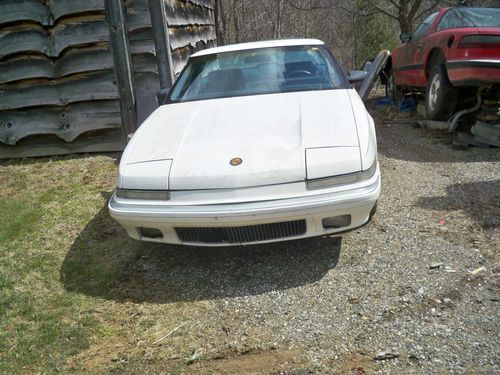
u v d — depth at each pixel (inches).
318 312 107.7
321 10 776.3
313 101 142.9
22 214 173.3
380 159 211.9
